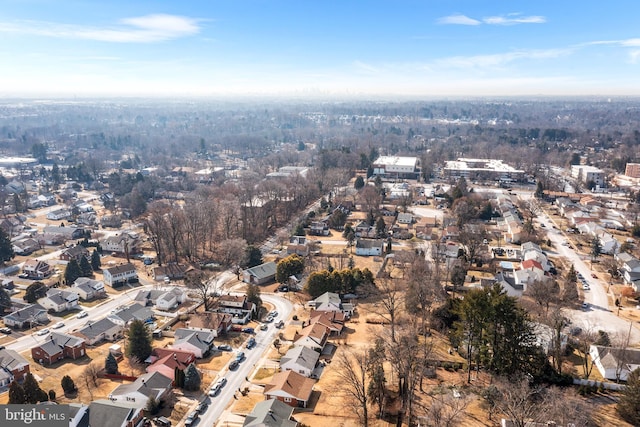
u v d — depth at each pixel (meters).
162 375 76.94
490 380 76.00
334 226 177.50
